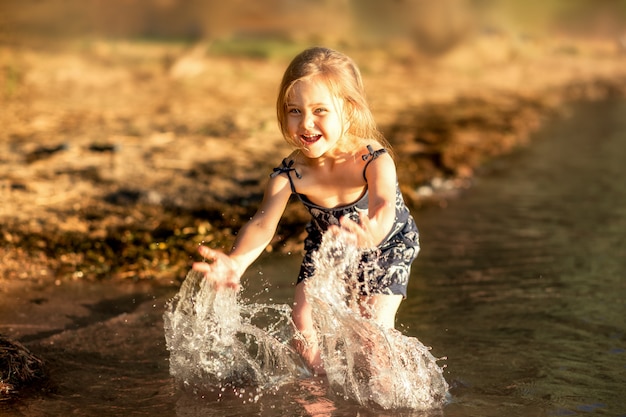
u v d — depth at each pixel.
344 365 3.85
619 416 3.44
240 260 3.82
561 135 11.91
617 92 17.56
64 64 16.58
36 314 4.77
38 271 5.50
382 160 3.82
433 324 4.55
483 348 4.20
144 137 10.16
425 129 11.80
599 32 24.92
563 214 7.17
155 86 14.99
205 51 19.41
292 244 6.14
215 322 3.98
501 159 9.98
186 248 6.04
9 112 11.67
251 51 20.00
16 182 7.59
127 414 3.53
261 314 4.74
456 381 3.81
